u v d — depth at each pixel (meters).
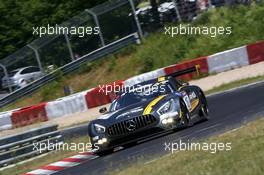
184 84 47.94
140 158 35.56
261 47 86.31
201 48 102.38
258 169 23.89
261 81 70.56
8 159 50.69
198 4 111.00
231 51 85.62
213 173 25.33
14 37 124.50
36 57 109.94
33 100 106.50
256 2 109.94
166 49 105.19
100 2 122.81
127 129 41.41
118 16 111.00
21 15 125.38
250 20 105.38
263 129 34.78
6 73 111.06
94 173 35.31
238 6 110.06
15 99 107.12
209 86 77.88
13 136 51.38
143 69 103.75
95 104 83.25
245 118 44.19
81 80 106.81
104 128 41.81
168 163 31.34
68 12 123.12
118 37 110.75
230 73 83.25
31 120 82.00
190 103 45.59
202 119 49.53
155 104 42.22
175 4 110.62
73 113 82.75
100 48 109.12
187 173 26.84
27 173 43.38
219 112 53.28
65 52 109.56
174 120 42.16
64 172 39.78
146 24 111.69
